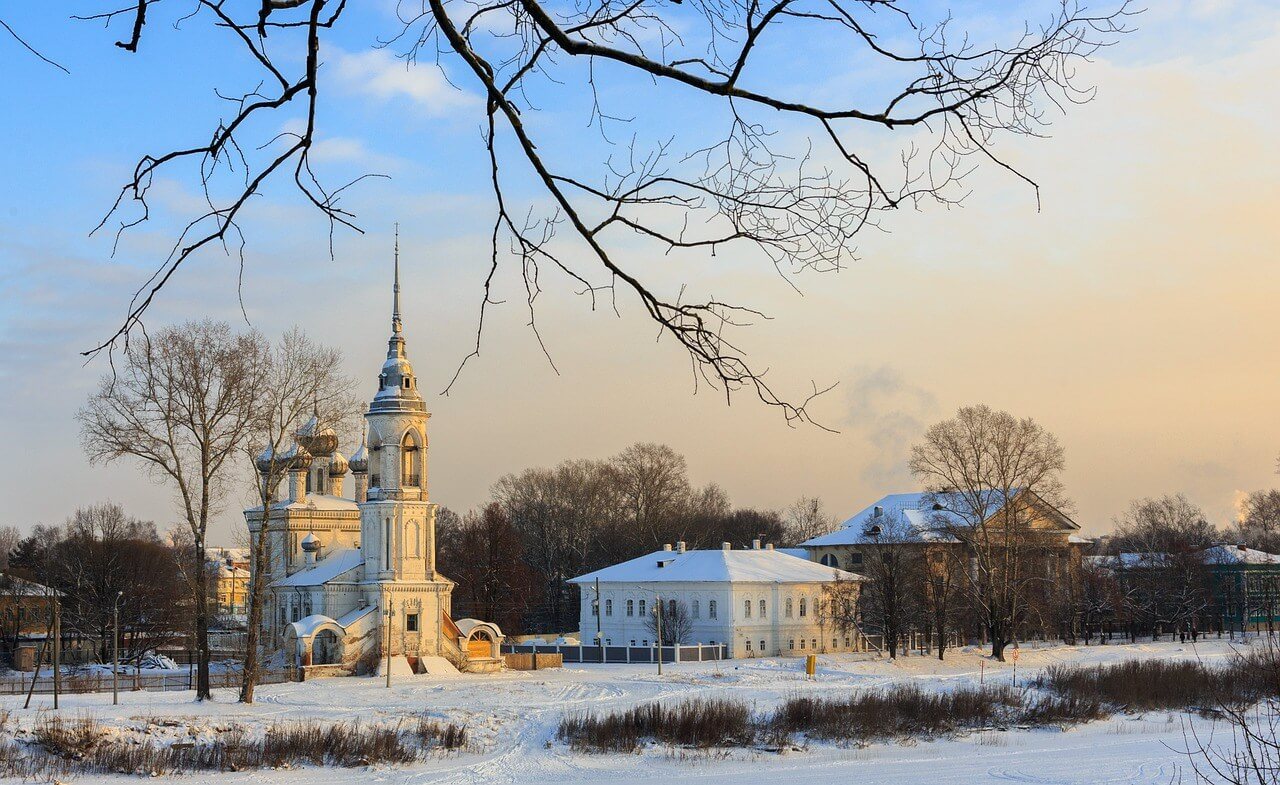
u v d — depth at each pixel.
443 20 8.83
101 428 71.50
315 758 60.44
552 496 185.00
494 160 9.41
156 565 141.88
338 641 111.56
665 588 135.62
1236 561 164.50
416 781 56.56
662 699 81.75
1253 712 71.38
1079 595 144.75
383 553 115.62
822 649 137.25
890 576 120.31
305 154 9.16
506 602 151.62
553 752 64.19
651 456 187.00
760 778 56.94
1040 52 9.12
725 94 9.02
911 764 61.00
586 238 9.46
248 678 79.50
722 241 9.57
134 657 130.00
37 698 83.06
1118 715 78.12
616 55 8.97
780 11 8.75
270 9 8.49
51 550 169.25
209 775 57.19
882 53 9.01
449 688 93.94
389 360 119.62
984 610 116.06
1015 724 74.75
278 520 131.12
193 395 73.06
